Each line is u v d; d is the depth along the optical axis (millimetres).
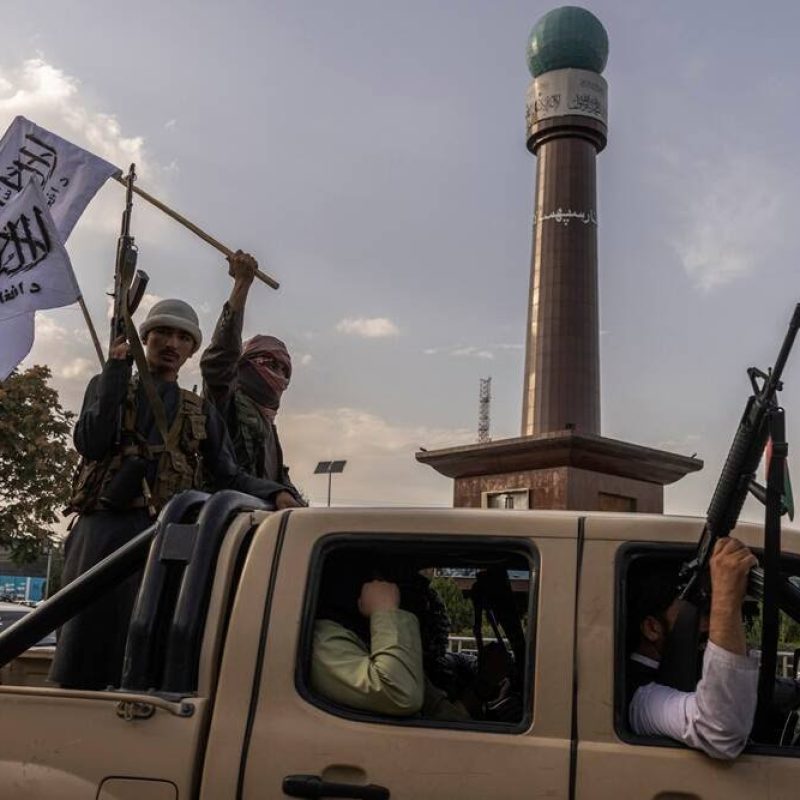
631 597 2828
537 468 19344
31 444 19000
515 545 2789
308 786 2604
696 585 2711
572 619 2682
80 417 4086
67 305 4777
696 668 2730
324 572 2984
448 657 3822
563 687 2629
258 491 4355
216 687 2795
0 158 5324
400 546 2857
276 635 2795
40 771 2723
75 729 2744
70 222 5172
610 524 2773
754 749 2562
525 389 28078
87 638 3723
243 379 5488
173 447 4164
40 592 57719
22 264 4824
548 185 29031
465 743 2609
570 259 28141
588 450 18719
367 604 2912
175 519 3008
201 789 2660
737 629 2521
